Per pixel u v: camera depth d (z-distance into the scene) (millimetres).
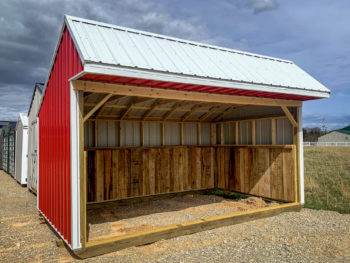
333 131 46906
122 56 3598
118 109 6590
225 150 8062
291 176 6078
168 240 4125
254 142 7172
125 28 4602
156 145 7621
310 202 6473
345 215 5500
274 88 4844
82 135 3656
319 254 3572
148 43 4469
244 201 7027
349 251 3674
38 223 5289
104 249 3668
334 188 7832
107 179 6602
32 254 3717
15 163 11570
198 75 3941
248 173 7262
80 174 3596
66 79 3939
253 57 6062
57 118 4418
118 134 6961
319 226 4797
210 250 3736
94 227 4992
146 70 3520
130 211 6207
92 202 6383
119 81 3793
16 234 4609
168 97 4324
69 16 4078
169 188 7625
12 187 9789
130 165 6984
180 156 7871
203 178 8258
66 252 3773
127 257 3529
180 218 5574
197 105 7180
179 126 8086
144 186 7180
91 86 3697
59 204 4199
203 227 4551
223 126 8289
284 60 6613
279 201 6375
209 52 5273
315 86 5578
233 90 4629
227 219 4840
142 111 6973
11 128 13758
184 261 3391
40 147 5750
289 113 5910
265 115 6863
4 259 3555
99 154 6516
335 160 14305
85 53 3238
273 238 4195
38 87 7789
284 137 6418
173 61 4125
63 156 4008
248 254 3592
